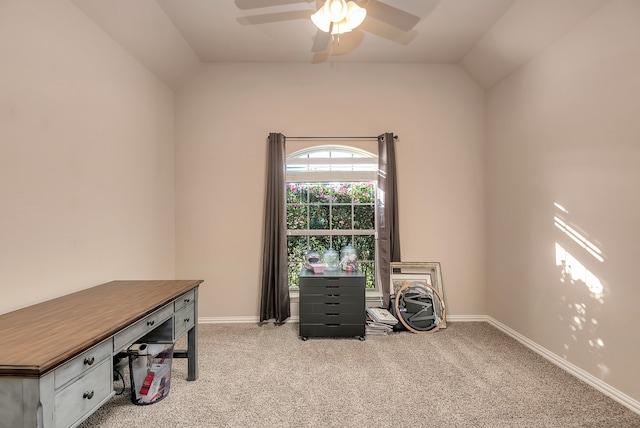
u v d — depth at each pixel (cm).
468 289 388
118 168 273
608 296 222
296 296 389
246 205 383
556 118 271
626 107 209
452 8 280
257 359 281
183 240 379
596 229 231
